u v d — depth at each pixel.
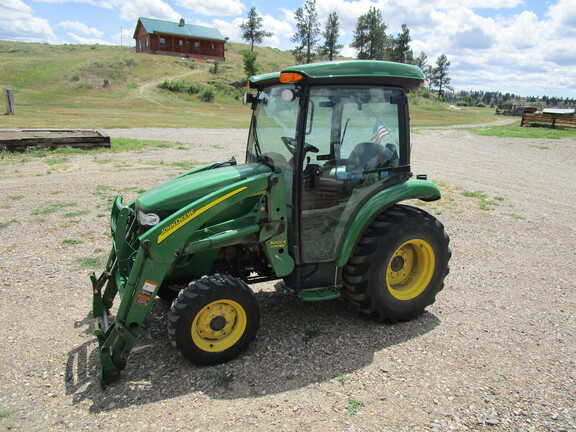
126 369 3.62
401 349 3.96
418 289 4.45
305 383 3.46
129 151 14.95
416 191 4.33
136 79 51.62
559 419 3.10
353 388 3.41
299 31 78.38
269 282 5.32
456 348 3.99
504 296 5.10
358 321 4.45
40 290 5.03
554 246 6.84
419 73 4.14
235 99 50.66
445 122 40.88
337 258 4.12
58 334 4.16
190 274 3.96
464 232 7.48
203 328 3.60
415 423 3.04
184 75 56.47
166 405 3.20
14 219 7.47
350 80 3.83
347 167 4.04
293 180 3.86
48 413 3.12
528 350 3.97
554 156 17.20
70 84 45.94
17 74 47.19
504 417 3.11
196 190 3.84
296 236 3.93
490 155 17.20
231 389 3.38
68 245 6.39
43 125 21.36
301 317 4.50
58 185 9.89
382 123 4.16
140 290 3.43
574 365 3.75
